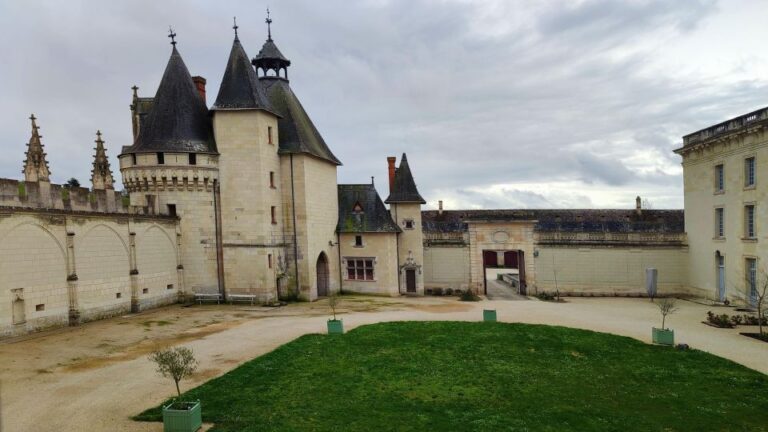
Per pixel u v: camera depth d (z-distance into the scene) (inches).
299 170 1344.7
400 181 1643.7
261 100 1273.4
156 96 1259.8
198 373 628.1
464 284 1610.5
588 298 1521.9
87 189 972.6
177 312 1089.4
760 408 553.6
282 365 665.0
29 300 832.3
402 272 1611.7
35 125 882.8
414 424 490.0
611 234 1563.7
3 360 669.3
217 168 1242.6
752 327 968.9
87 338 807.1
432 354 741.3
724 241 1337.4
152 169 1190.3
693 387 620.7
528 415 521.7
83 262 941.2
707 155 1421.0
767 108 1149.1
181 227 1220.5
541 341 825.5
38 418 478.3
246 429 463.8
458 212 2509.8
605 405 559.2
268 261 1242.6
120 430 453.7
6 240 790.5
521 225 1583.4
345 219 1589.6
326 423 485.7
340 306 1225.4
